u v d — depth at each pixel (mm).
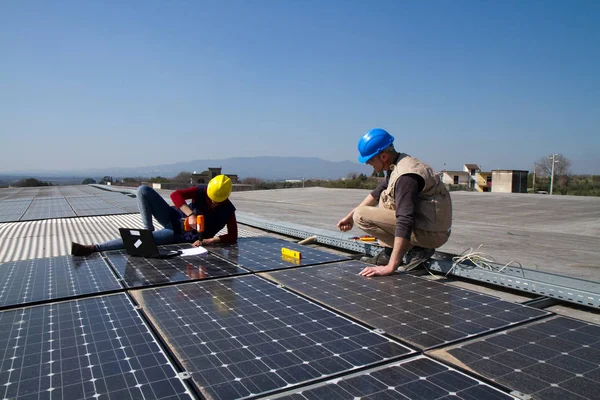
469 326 2049
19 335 1941
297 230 5238
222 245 4359
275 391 1438
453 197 12930
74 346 1810
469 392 1435
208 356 1714
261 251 4020
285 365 1634
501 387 1465
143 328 2010
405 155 3271
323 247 4672
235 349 1781
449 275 3328
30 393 1424
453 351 1767
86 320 2127
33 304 2404
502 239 5656
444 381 1514
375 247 3908
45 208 9719
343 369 1603
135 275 3045
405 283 2846
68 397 1396
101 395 1405
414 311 2271
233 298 2498
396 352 1754
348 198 13898
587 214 8648
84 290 2643
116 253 3895
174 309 2295
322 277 3012
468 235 6059
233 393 1424
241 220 6930
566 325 2076
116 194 14789
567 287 2588
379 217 3318
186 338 1899
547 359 1689
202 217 4086
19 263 3479
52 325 2062
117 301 2443
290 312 2248
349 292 2629
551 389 1452
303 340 1877
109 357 1698
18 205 10773
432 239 3205
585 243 5316
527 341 1874
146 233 3611
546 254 4535
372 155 3305
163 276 3012
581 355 1727
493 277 2961
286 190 19156
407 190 2980
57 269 3248
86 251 3826
